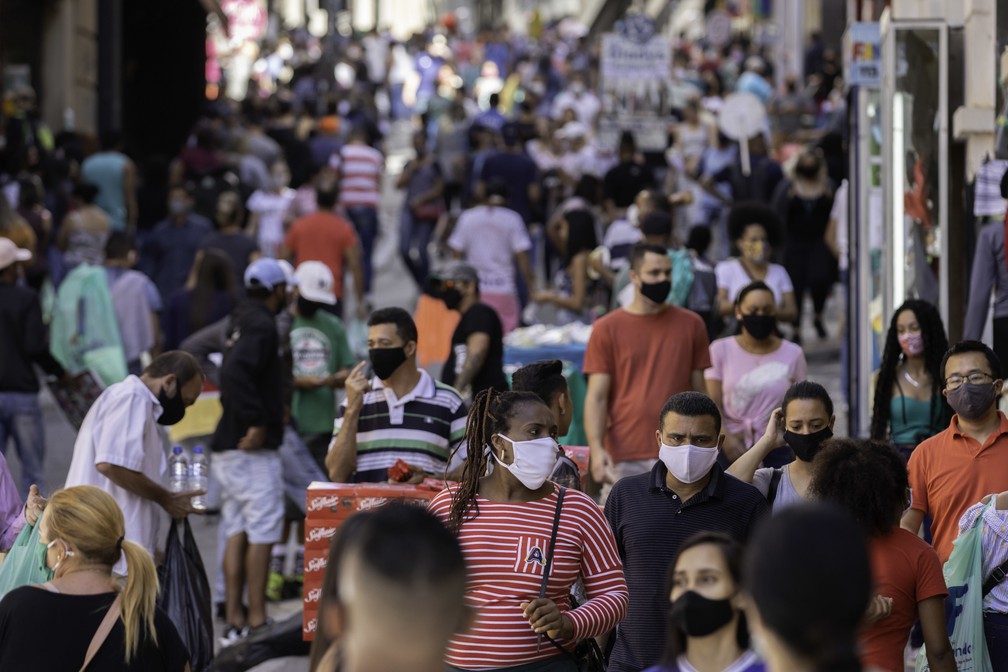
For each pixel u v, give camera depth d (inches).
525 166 1952.5
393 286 2437.3
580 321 1551.4
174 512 792.9
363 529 342.6
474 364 1011.9
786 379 908.6
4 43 2293.3
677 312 895.1
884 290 1104.8
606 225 1770.4
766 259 1161.4
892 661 589.9
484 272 1589.6
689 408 649.6
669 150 2539.4
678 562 445.1
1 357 1111.0
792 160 1784.0
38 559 648.4
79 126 2546.8
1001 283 932.6
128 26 2817.4
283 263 1002.7
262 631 868.6
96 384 1136.8
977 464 690.2
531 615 575.2
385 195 3284.9
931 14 1189.1
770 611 321.7
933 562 597.9
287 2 6939.0
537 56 4466.0
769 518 332.5
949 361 694.5
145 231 1934.1
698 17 5319.9
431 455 807.1
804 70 3491.6
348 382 796.6
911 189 1103.6
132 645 580.1
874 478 590.2
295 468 1061.1
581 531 601.6
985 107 1078.4
